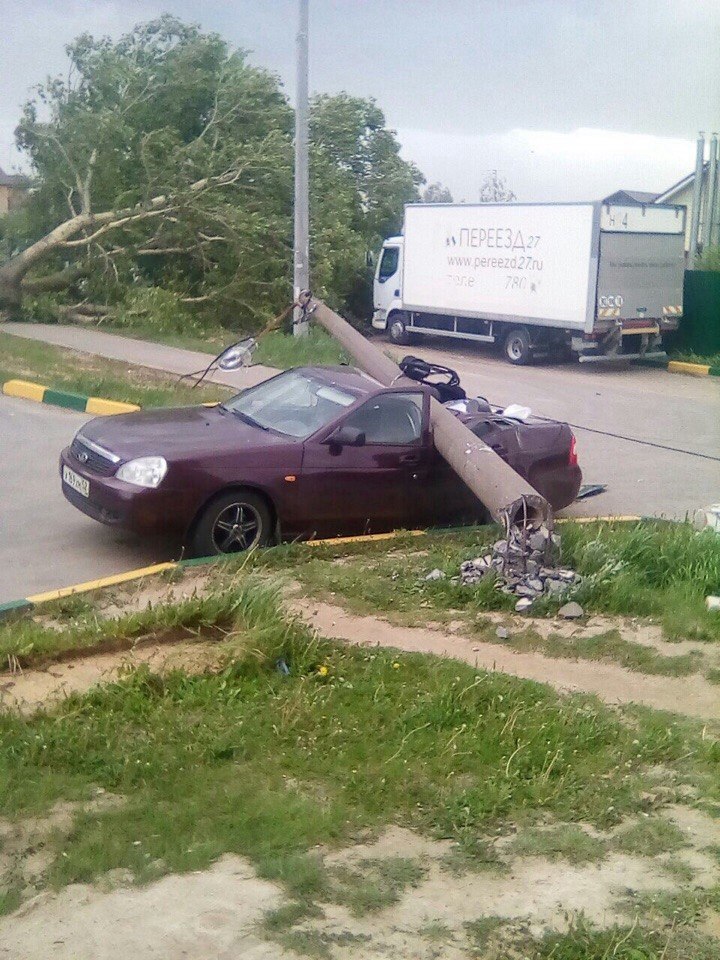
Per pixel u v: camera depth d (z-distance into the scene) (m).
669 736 5.40
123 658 6.11
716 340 24.09
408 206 25.81
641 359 23.73
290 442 8.59
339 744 5.20
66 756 4.90
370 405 8.97
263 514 8.48
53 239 23.91
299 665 6.13
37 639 6.09
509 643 6.91
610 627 7.29
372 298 29.70
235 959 3.41
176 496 8.01
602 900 3.83
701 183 29.75
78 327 23.38
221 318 24.94
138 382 16.23
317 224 25.16
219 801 4.55
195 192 23.55
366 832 4.39
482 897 3.86
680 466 13.00
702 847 4.29
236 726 5.28
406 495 9.09
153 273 25.44
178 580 7.62
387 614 7.32
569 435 10.23
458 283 24.77
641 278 22.69
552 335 23.23
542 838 4.32
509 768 5.00
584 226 21.92
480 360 24.19
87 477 8.20
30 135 25.20
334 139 27.58
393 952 3.46
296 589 7.64
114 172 24.28
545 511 8.03
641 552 8.31
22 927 3.61
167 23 25.48
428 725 5.44
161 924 3.61
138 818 4.38
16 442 12.38
